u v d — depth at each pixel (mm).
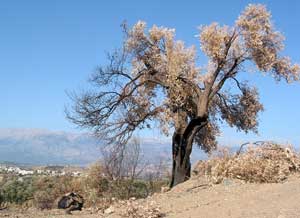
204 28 19734
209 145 23188
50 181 27625
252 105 23203
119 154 22094
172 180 20031
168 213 10836
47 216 13055
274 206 9445
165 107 20625
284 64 20469
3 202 22531
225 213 9594
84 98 20922
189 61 20625
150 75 21125
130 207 11219
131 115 21125
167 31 20938
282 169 13094
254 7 19672
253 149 13844
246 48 19812
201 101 19797
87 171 25891
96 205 15602
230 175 13430
